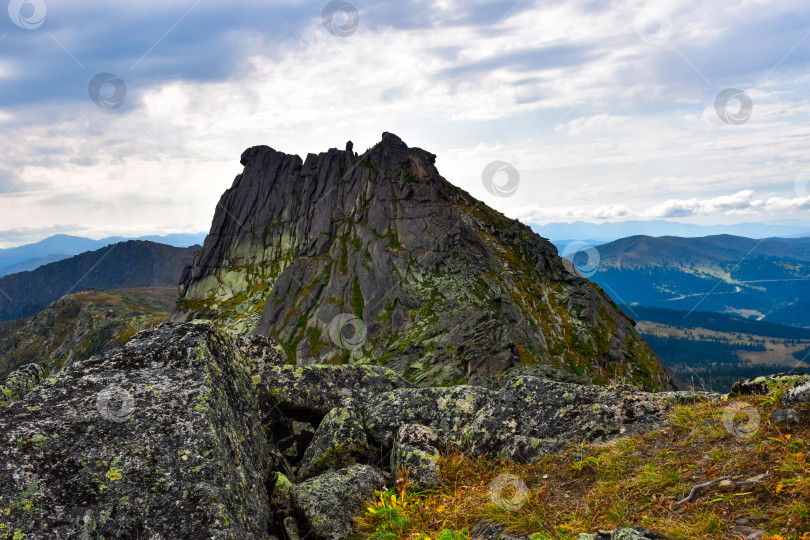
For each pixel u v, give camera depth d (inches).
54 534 235.5
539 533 255.6
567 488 297.7
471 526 290.0
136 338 360.8
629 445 319.9
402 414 427.5
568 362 4030.5
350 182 6520.7
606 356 4279.0
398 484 356.8
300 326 5009.8
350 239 5698.8
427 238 5251.0
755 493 232.5
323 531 314.8
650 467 284.8
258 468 351.9
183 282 7352.4
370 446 420.5
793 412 278.7
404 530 302.5
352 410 429.4
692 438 305.0
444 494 336.5
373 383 497.4
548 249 5600.4
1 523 232.8
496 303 4480.8
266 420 446.9
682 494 252.4
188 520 255.4
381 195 5910.4
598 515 258.4
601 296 5157.5
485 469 360.2
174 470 273.6
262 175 7854.3
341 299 5012.3
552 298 4945.9
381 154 6486.2
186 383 325.7
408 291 4724.4
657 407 366.3
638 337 4795.8
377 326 4581.7
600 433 358.9
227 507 268.8
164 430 290.4
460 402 426.3
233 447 318.0
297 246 7101.4
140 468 269.7
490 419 393.4
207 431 295.9
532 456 350.3
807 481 220.7
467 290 4626.0
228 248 7495.1
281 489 344.8
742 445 275.0
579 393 397.4
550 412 387.9
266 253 7317.9
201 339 363.3
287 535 315.0
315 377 483.2
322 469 395.2
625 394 387.5
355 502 340.2
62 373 321.1
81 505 248.7
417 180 6082.7
